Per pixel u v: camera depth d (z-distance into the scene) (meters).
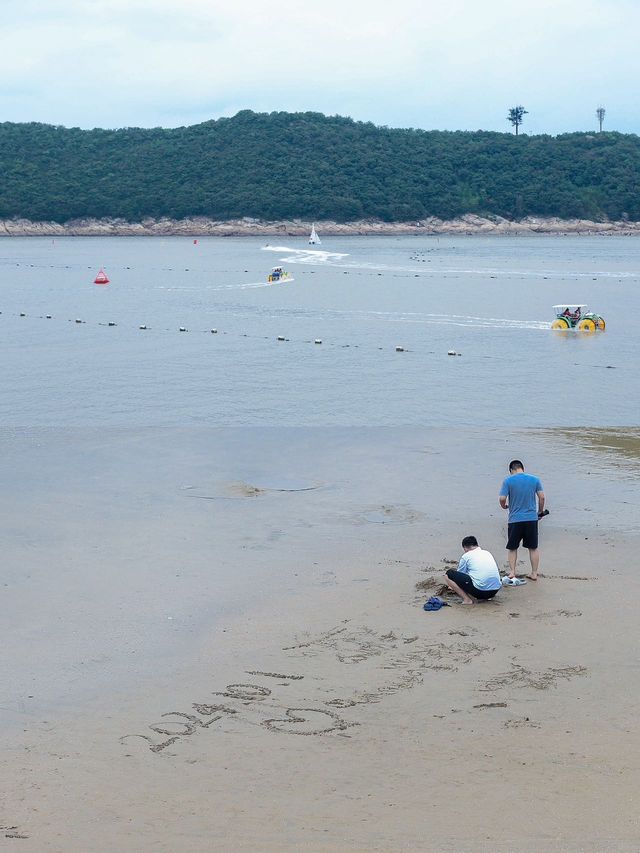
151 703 12.04
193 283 95.56
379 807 9.53
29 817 9.46
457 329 55.94
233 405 33.03
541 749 10.70
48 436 28.11
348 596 15.64
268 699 12.10
